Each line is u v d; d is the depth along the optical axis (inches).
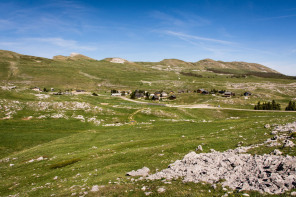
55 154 1793.8
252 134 1594.5
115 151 1705.2
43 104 3885.3
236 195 577.9
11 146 2203.5
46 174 1277.1
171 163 1073.5
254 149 1062.4
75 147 2001.7
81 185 933.2
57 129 2940.5
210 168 819.4
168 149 1449.3
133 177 936.3
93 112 3973.9
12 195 979.9
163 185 742.5
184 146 1476.4
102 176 1035.9
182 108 4990.2
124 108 4682.6
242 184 641.0
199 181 724.7
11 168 1528.1
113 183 879.7
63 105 4005.9
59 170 1321.4
